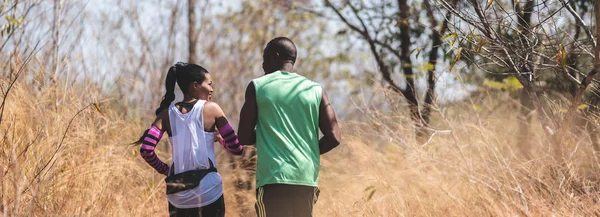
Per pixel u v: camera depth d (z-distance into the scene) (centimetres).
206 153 554
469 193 707
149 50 1177
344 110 1040
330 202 738
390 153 838
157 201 728
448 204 698
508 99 970
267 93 531
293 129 528
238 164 874
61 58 855
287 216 520
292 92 533
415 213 682
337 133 539
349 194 765
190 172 548
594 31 816
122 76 977
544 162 720
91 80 869
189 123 554
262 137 531
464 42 729
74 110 763
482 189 691
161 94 1134
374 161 804
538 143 808
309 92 536
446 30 759
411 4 1209
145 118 950
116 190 687
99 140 773
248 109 534
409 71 1230
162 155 844
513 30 724
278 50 552
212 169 556
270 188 522
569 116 698
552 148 723
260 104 532
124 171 736
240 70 1470
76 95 807
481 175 704
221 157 970
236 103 1422
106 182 683
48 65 841
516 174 708
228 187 853
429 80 1095
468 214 669
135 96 987
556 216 629
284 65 550
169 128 561
